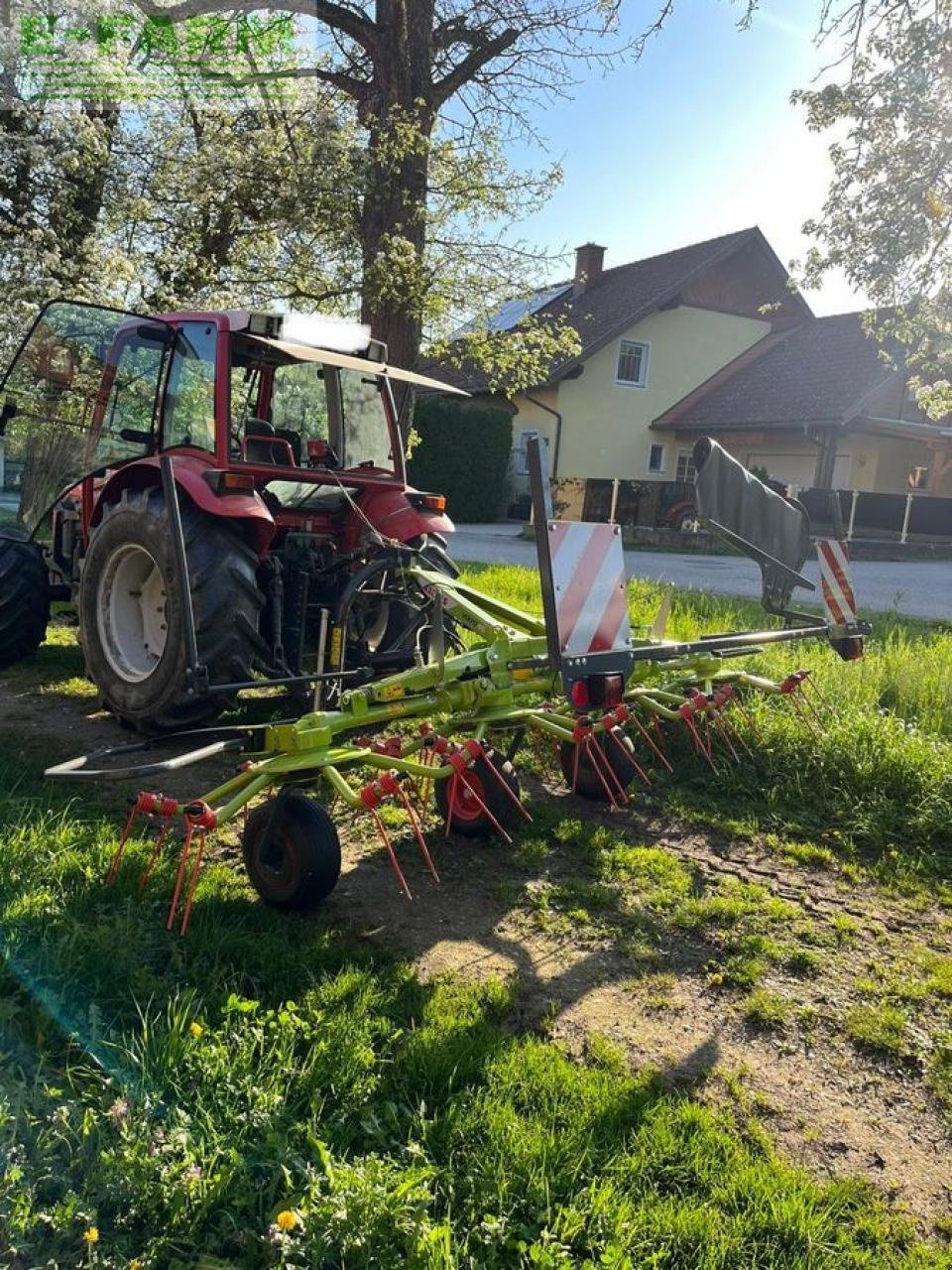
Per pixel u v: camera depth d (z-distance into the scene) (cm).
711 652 461
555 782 512
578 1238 214
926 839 454
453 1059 267
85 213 1220
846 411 2320
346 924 347
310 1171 217
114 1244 200
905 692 630
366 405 625
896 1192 240
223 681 498
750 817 476
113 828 400
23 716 565
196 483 495
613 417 2795
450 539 1975
